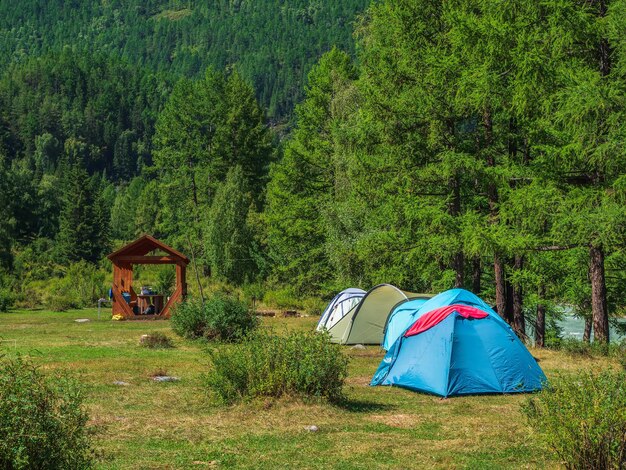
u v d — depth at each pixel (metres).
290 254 49.12
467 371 12.38
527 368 12.69
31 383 5.90
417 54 22.69
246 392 11.05
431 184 23.42
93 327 26.53
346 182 36.81
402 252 25.42
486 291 25.56
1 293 38.88
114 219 115.88
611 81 15.91
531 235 18.23
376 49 25.36
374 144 24.50
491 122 21.70
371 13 25.94
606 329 17.61
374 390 12.69
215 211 54.41
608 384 7.30
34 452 5.61
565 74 16.34
